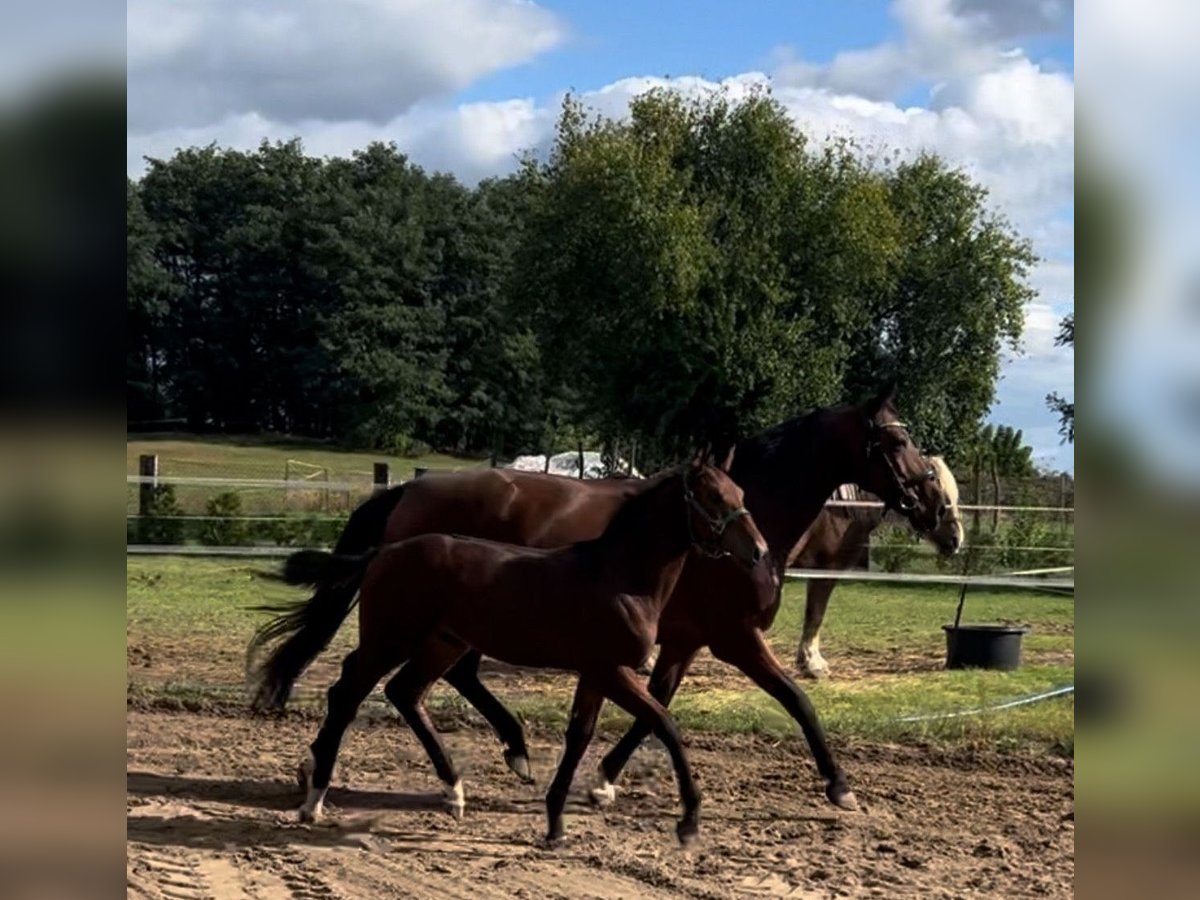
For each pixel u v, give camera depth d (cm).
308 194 6562
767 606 716
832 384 3250
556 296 3453
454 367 6381
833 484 791
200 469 4319
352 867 598
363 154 7250
